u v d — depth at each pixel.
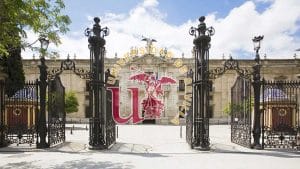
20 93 22.27
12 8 11.03
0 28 11.67
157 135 28.47
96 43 17.44
